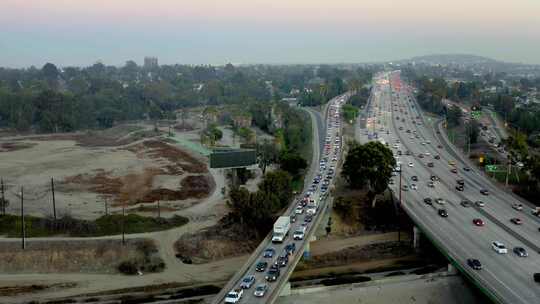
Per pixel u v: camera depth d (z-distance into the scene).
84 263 128.12
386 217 153.88
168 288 118.88
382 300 106.12
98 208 173.12
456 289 108.56
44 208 172.12
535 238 121.75
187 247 135.75
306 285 114.06
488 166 189.50
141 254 131.88
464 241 119.62
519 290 92.81
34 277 123.19
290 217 139.50
